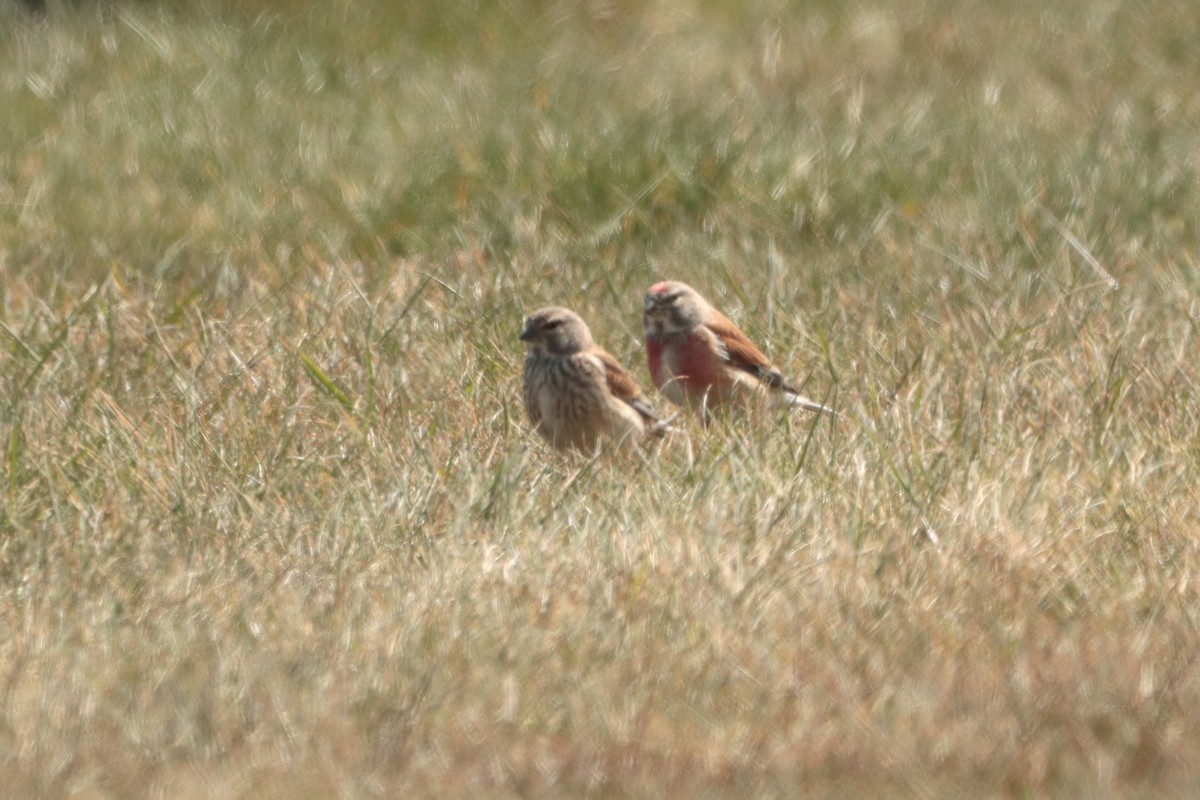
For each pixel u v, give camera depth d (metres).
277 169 15.95
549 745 7.19
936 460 9.93
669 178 15.03
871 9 22.08
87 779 6.90
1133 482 9.60
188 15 20.89
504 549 8.96
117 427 10.45
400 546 9.09
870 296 13.05
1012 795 6.75
